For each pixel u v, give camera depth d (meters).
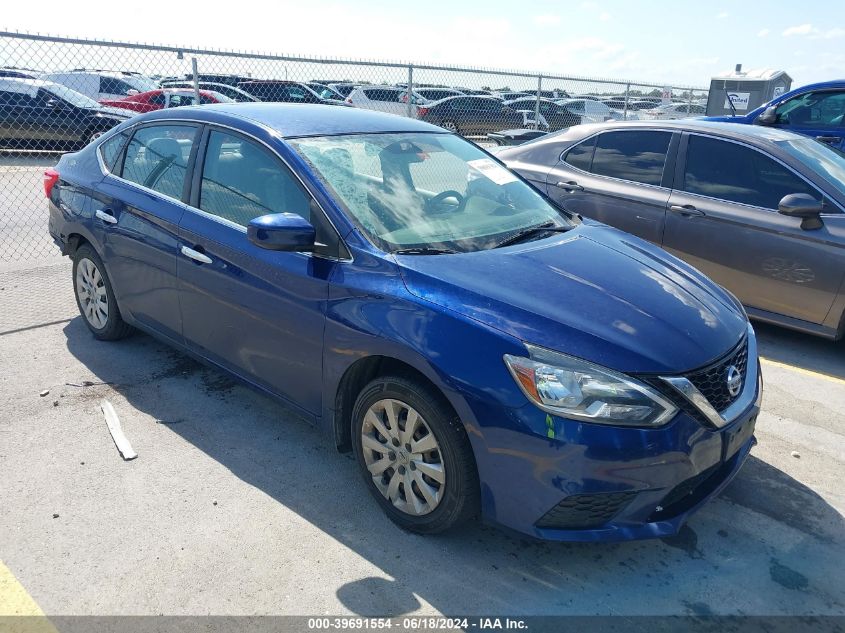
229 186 3.63
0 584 2.61
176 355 4.67
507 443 2.55
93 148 4.73
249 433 3.74
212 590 2.62
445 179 3.76
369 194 3.33
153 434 3.69
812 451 3.81
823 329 5.06
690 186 5.65
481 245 3.27
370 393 2.97
